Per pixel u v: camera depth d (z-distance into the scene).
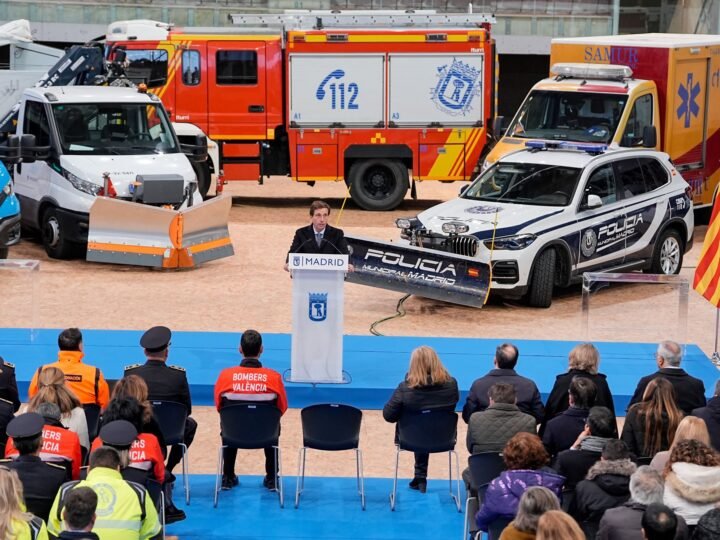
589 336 15.80
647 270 19.83
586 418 9.93
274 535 10.35
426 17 26.89
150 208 19.89
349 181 27.08
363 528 10.58
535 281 18.12
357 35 26.17
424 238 17.97
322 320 14.06
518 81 41.66
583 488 8.45
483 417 10.05
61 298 18.39
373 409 14.23
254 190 31.06
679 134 23.47
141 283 19.62
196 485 11.58
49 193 21.09
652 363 15.15
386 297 19.36
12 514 7.13
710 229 15.78
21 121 22.08
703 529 7.30
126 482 8.18
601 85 23.00
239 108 26.62
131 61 26.48
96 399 11.07
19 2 36.44
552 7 37.66
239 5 36.62
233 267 21.06
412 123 26.53
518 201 18.73
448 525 10.70
